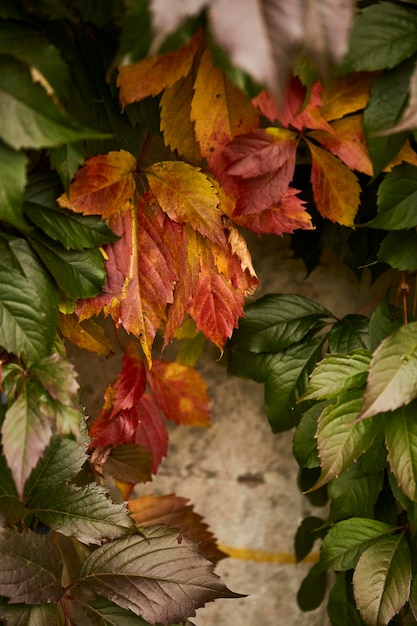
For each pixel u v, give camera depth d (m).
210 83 0.78
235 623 1.07
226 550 1.06
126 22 0.68
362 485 0.90
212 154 0.80
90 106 0.79
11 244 0.76
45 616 0.80
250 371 0.95
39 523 0.87
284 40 0.66
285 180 0.81
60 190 0.77
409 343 0.79
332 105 0.80
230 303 0.84
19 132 0.69
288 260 1.00
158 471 1.04
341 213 0.83
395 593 0.86
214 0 0.67
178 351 1.00
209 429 1.04
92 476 0.94
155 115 0.82
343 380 0.82
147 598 0.81
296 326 0.94
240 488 1.05
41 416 0.74
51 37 0.77
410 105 0.75
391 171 0.81
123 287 0.81
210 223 0.81
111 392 0.92
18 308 0.75
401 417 0.81
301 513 1.06
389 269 0.98
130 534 0.83
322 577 1.04
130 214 0.80
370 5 0.78
